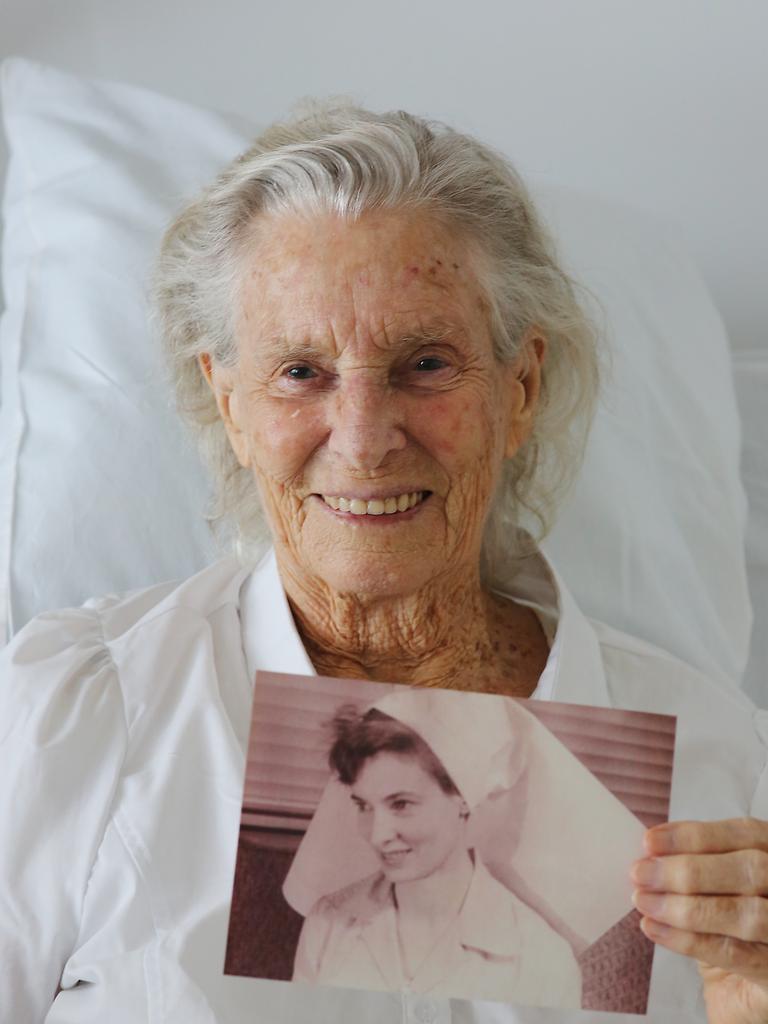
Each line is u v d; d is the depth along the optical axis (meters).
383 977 0.98
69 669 1.19
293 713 0.99
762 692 1.69
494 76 1.88
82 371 1.55
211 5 1.89
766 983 0.98
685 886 0.94
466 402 1.12
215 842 1.13
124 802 1.14
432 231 1.12
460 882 0.99
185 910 1.11
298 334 1.10
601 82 1.87
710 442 1.65
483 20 1.86
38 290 1.61
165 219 1.61
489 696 1.01
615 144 1.89
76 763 1.15
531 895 0.99
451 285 1.12
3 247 1.71
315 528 1.13
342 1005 1.08
